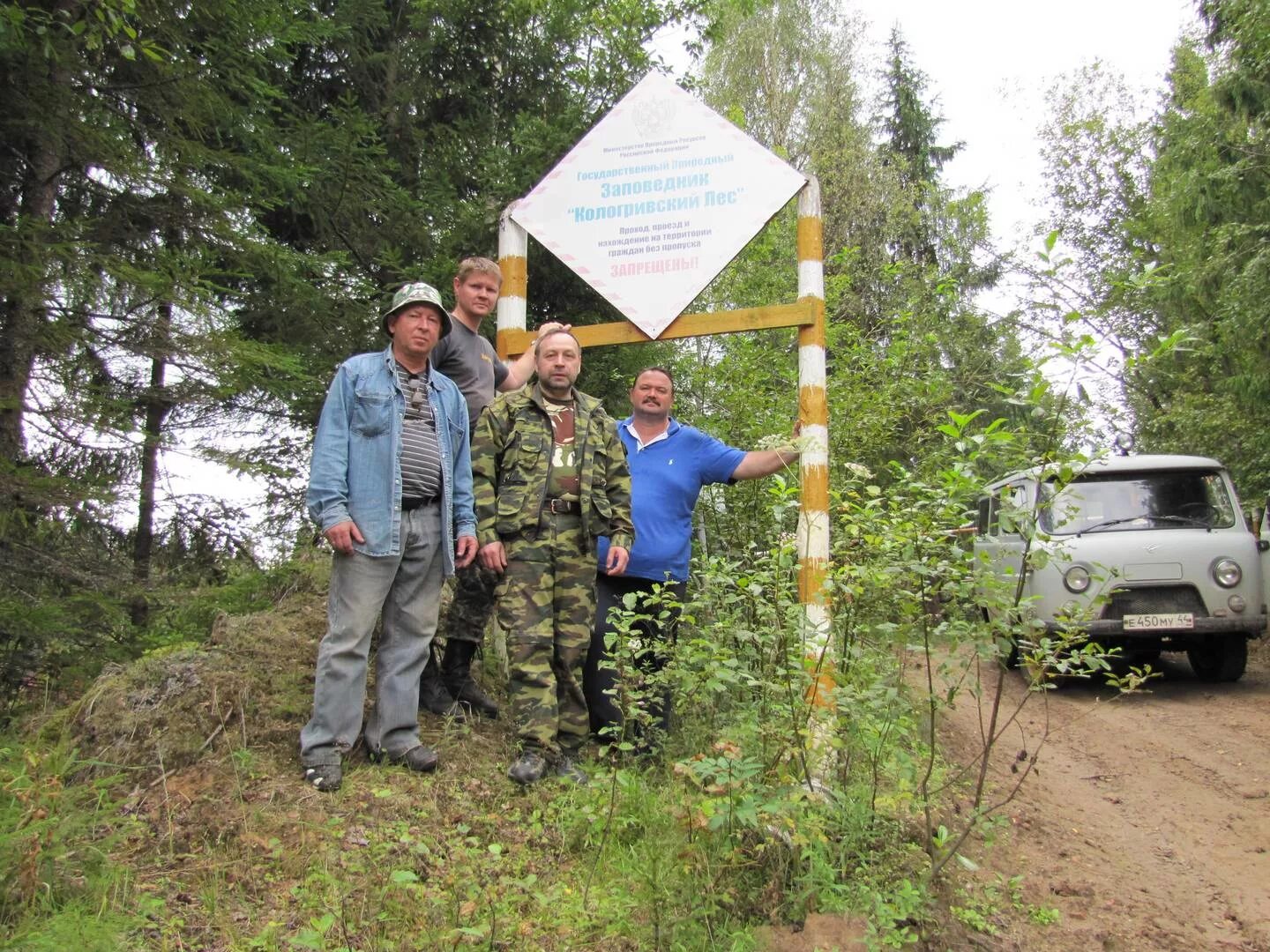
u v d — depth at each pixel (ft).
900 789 12.10
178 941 9.29
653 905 10.03
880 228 63.10
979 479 11.62
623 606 15.21
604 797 12.30
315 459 12.67
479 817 12.09
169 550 29.07
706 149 16.19
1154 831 16.97
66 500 21.13
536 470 13.75
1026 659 11.57
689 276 16.05
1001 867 13.93
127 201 24.88
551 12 36.27
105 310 22.90
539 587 13.55
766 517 19.44
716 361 27.12
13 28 18.26
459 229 32.86
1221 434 44.47
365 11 34.17
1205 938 12.67
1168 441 50.65
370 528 12.61
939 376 25.40
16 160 23.72
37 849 9.61
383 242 33.30
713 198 16.07
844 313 39.22
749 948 9.80
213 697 13.65
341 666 12.49
